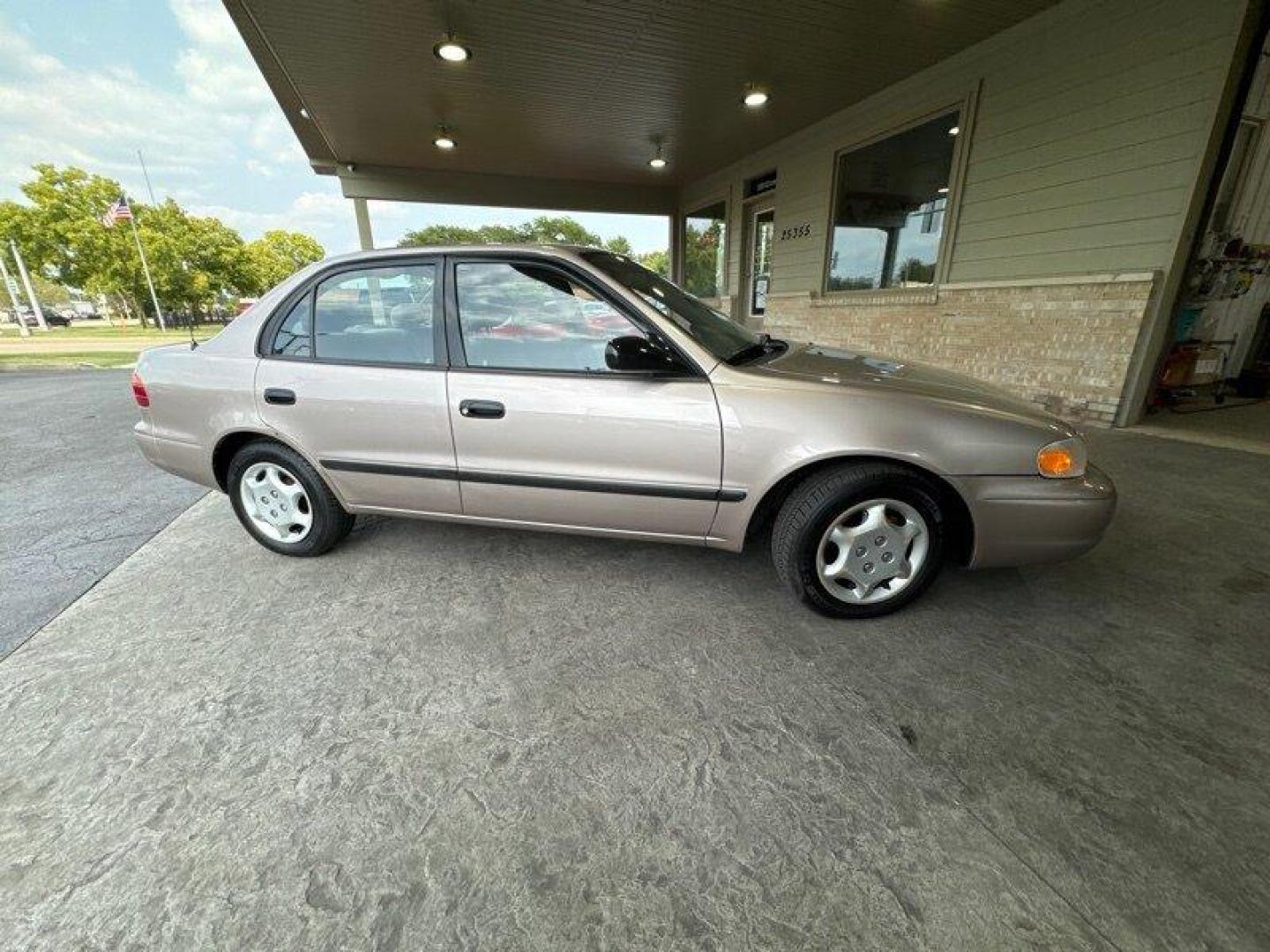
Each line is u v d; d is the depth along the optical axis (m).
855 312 6.98
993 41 5.01
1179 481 3.50
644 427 2.12
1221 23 3.62
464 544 2.87
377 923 1.18
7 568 2.74
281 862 1.31
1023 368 5.16
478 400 2.24
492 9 4.69
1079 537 2.03
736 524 2.17
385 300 2.40
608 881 1.26
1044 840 1.32
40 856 1.33
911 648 2.02
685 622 2.20
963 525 2.13
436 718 1.74
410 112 7.07
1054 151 4.67
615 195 10.98
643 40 5.19
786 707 1.76
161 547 2.94
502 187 10.34
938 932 1.14
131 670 1.98
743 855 1.30
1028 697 1.77
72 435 5.55
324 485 2.60
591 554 2.74
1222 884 1.21
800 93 6.36
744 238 9.48
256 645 2.10
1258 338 5.64
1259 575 2.45
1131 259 4.32
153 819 1.42
